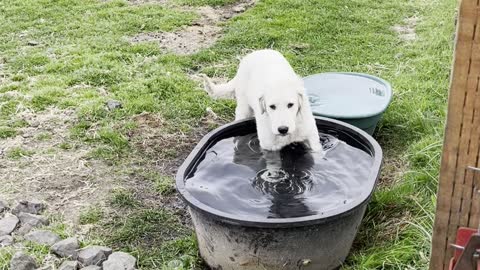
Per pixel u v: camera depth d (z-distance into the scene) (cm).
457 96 115
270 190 230
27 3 500
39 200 256
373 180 215
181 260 223
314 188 233
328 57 391
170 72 370
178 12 483
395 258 206
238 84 283
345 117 275
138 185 269
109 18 466
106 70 370
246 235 202
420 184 246
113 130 309
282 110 245
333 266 213
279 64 264
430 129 292
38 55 393
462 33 111
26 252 221
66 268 212
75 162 284
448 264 128
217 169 242
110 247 231
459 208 122
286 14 466
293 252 204
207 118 326
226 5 506
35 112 327
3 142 300
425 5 485
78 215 248
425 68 361
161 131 312
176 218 249
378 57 387
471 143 117
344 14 465
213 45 415
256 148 258
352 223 208
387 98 295
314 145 255
